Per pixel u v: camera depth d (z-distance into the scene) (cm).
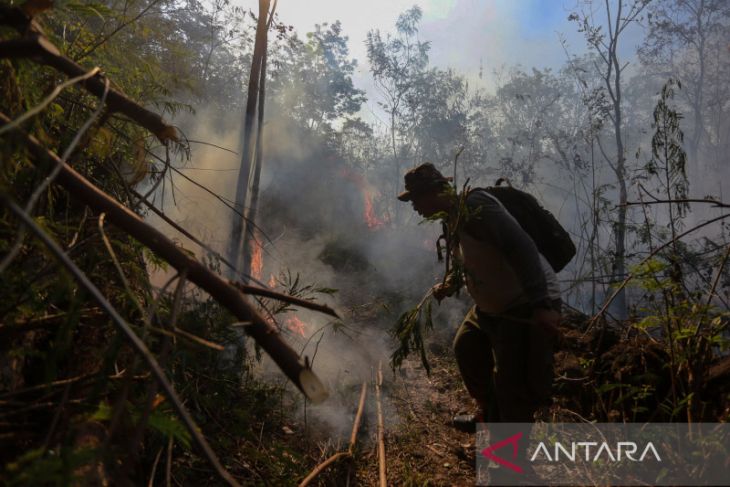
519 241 220
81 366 164
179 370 197
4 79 153
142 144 213
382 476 243
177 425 114
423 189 250
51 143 162
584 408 291
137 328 154
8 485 93
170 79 256
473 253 236
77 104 197
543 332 224
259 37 337
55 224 153
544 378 233
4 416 124
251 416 238
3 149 118
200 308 212
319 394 123
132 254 170
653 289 231
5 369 147
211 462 99
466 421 304
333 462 245
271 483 209
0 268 87
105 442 102
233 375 244
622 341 302
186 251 173
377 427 296
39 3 137
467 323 267
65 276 132
